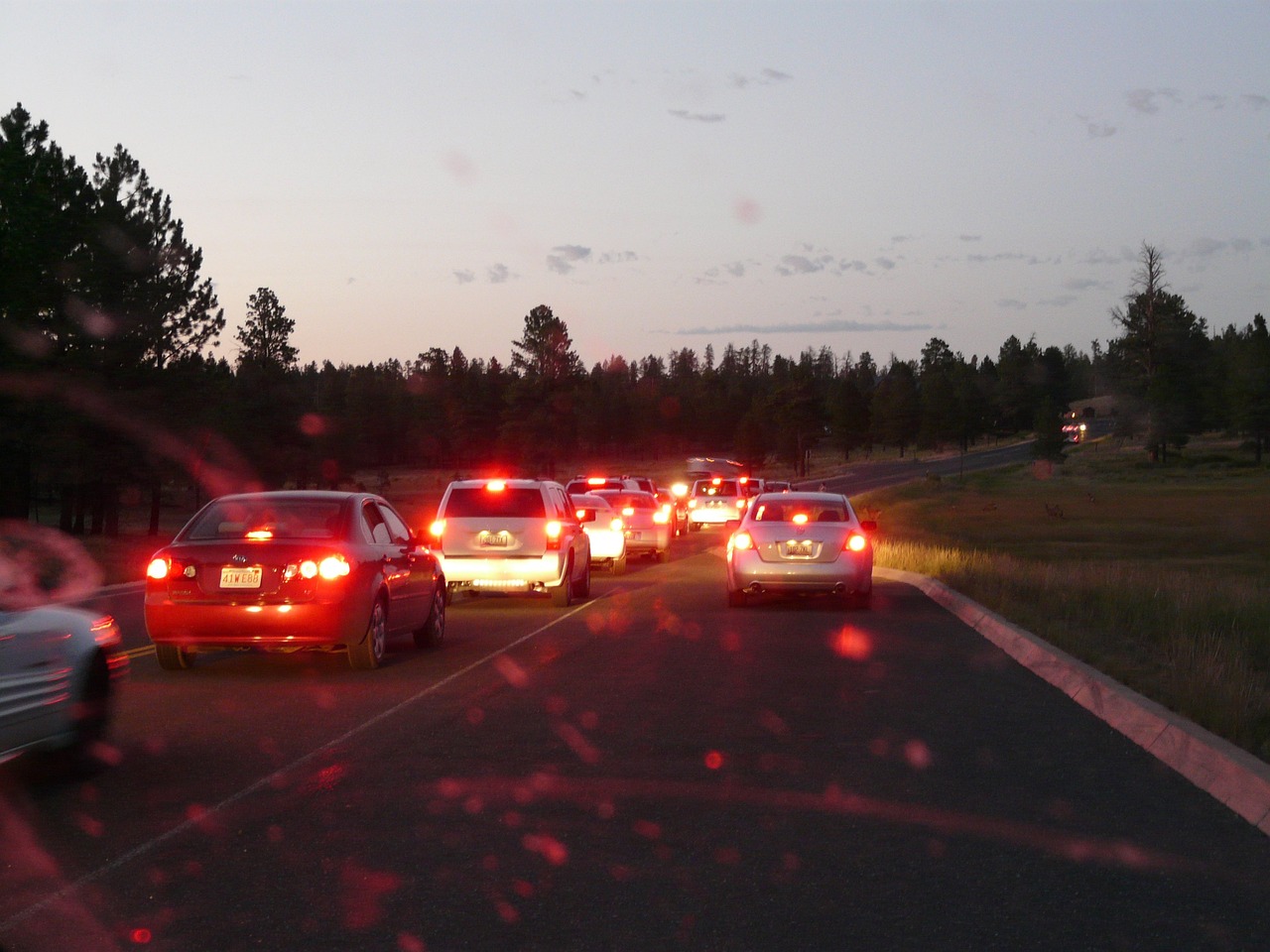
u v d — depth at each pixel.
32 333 50.94
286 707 10.69
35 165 52.44
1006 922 5.34
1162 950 5.02
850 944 5.08
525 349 136.12
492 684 11.87
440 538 19.28
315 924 5.32
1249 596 18.03
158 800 7.46
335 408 183.75
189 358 58.72
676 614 18.61
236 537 12.76
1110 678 10.91
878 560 27.95
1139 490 101.19
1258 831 6.78
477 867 6.13
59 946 5.07
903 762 8.49
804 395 168.12
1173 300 149.62
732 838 6.64
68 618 8.31
